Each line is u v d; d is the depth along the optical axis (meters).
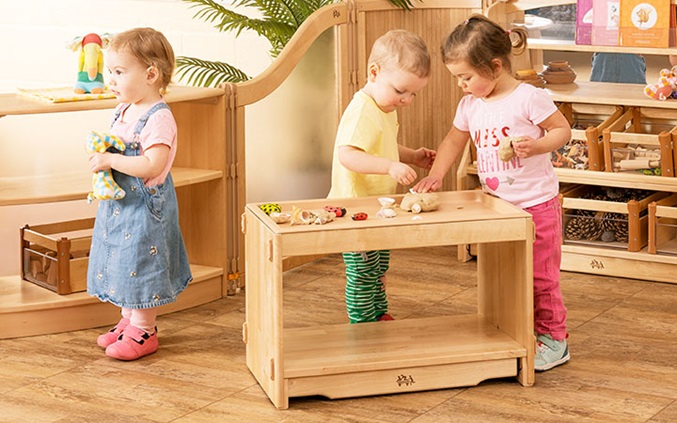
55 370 3.01
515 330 2.92
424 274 4.00
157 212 3.08
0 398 2.80
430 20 4.41
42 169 5.26
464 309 3.57
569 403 2.73
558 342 3.00
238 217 3.77
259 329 2.85
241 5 4.87
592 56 4.16
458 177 4.18
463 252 4.16
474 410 2.69
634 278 3.92
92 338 3.29
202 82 5.07
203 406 2.74
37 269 3.49
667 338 3.24
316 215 2.78
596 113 4.23
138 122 3.05
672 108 3.99
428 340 2.95
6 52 5.61
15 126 5.37
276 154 4.08
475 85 2.88
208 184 3.71
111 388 2.87
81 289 3.41
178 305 3.58
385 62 2.98
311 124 4.20
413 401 2.75
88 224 3.77
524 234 2.79
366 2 4.23
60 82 5.53
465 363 2.82
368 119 3.02
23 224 4.64
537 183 2.94
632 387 2.84
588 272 3.99
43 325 3.32
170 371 3.00
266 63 5.01
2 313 3.27
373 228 2.70
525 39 3.88
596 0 3.96
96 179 3.04
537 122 2.89
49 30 5.48
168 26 5.16
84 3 5.35
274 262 2.64
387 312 3.44
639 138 3.87
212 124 3.67
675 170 3.82
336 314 3.52
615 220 3.96
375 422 2.62
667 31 3.85
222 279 3.73
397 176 2.89
